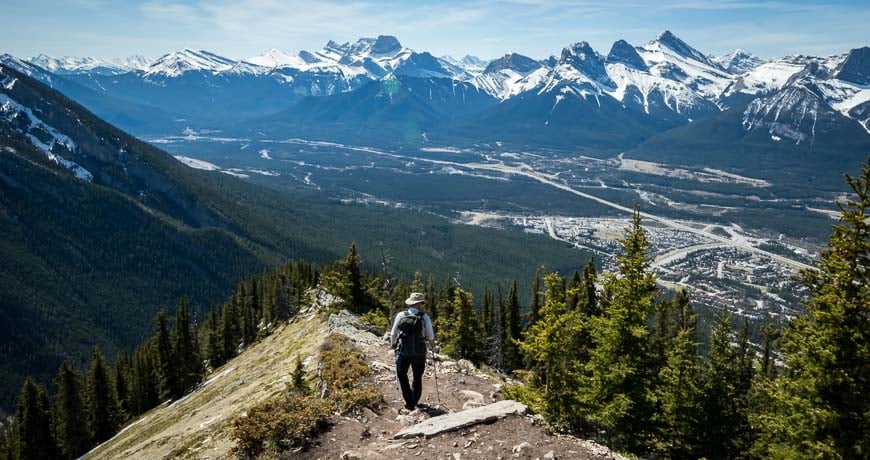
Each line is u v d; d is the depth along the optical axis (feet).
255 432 43.06
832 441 49.19
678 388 66.39
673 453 66.64
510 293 205.77
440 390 55.42
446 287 250.78
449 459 37.27
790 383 53.93
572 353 56.24
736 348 137.80
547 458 36.78
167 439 99.66
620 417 53.62
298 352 116.88
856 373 49.62
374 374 58.39
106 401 214.90
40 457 189.06
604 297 67.31
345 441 42.16
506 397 53.16
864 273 49.52
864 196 50.39
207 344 293.64
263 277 365.40
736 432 70.64
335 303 153.89
